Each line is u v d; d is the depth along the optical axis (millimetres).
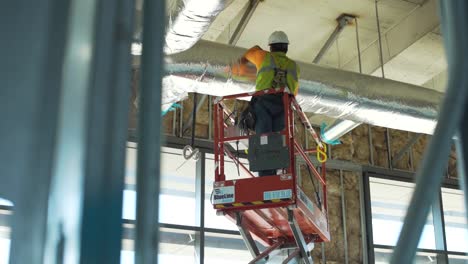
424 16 10094
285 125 6484
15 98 1368
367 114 9180
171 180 11164
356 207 12703
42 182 1255
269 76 7020
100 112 1234
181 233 11000
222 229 11281
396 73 11656
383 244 12656
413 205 1130
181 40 7211
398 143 13469
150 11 1241
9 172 1325
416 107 9211
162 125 1218
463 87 1217
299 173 12453
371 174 12938
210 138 11594
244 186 6363
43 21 1360
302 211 6484
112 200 1202
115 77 1258
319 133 13047
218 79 8125
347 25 10594
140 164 1162
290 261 7672
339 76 8875
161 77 1213
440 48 10828
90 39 1266
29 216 1253
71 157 1232
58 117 1274
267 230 7453
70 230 1194
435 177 1145
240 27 10039
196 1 6445
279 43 7340
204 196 11227
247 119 6785
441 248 13062
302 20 10484
